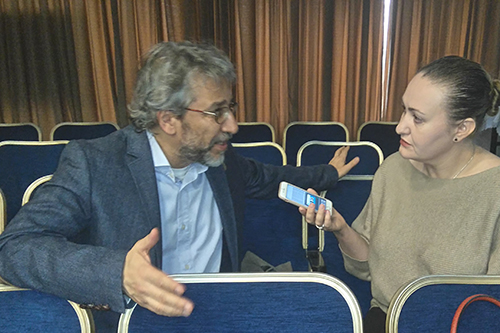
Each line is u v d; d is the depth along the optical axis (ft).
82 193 2.94
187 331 2.20
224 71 3.02
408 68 10.71
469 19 10.44
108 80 10.46
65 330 2.26
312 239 5.29
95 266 2.19
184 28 10.18
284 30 10.34
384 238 3.40
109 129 7.97
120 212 3.08
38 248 2.39
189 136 3.10
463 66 2.79
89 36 10.26
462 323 2.26
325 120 11.16
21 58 10.36
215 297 2.21
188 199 3.53
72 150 3.09
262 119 10.97
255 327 2.21
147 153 3.22
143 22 10.18
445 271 2.96
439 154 3.03
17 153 5.41
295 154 8.24
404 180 3.45
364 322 3.49
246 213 5.35
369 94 10.84
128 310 2.20
